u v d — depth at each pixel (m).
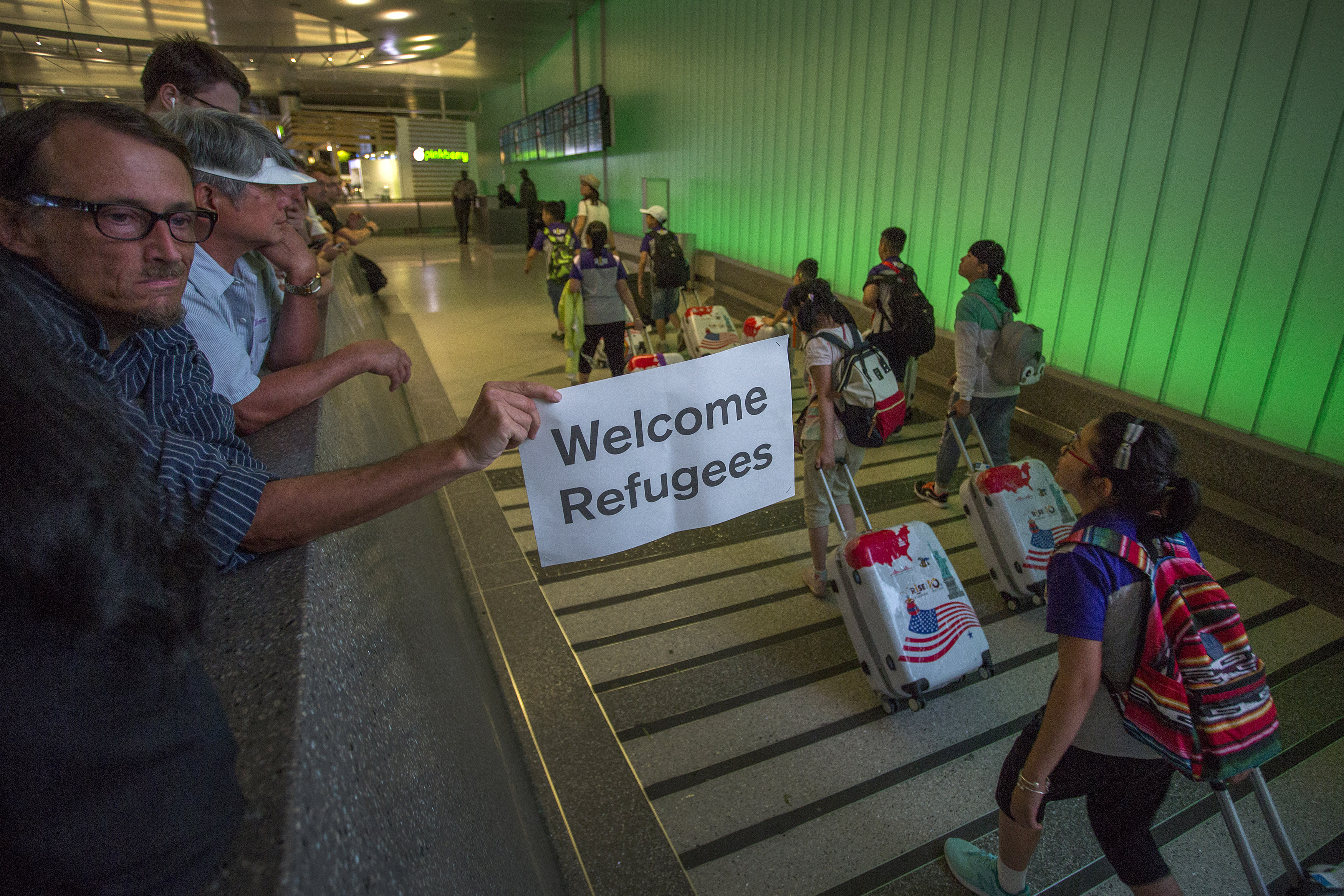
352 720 0.76
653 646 3.41
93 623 0.41
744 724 2.92
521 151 23.72
